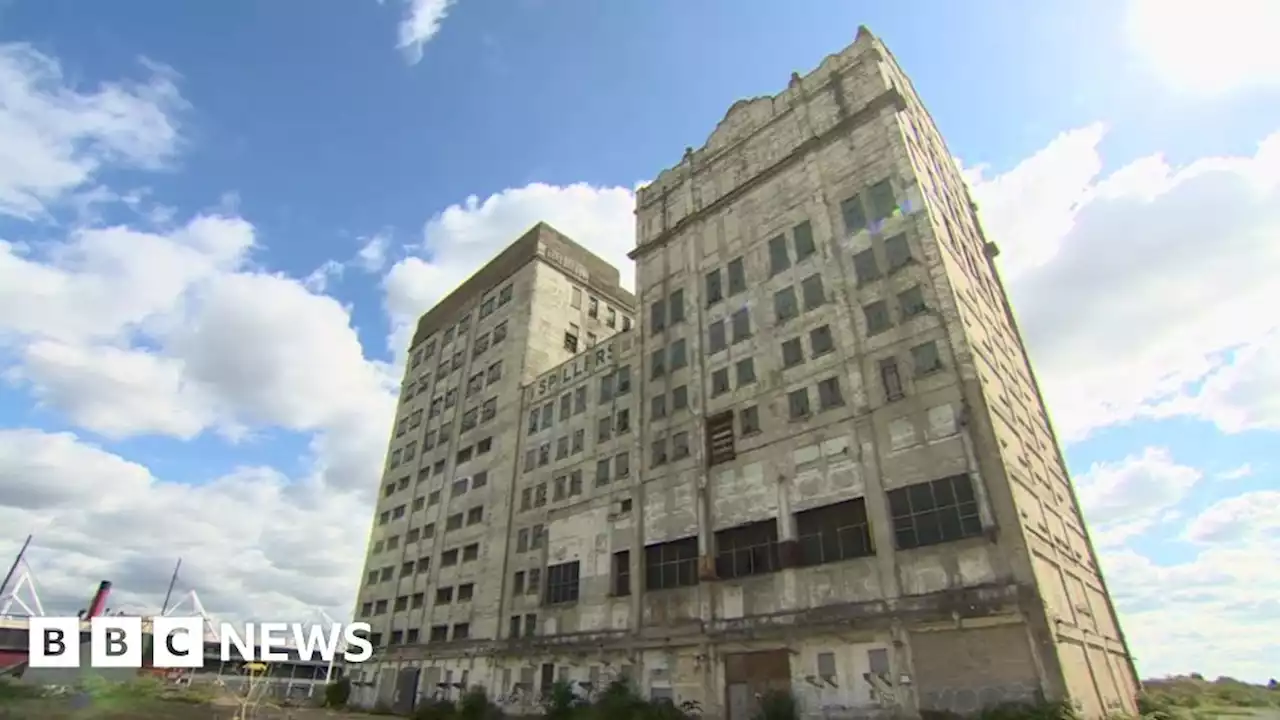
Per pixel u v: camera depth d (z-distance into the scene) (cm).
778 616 2983
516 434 5375
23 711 2962
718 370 3912
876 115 3753
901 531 2745
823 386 3319
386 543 6378
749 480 3425
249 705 3659
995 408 2844
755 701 2958
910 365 3011
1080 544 3456
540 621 4222
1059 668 2178
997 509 2516
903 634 2561
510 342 6075
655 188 5178
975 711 2294
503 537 4912
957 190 4462
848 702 2630
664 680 3331
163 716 3156
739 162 4534
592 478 4425
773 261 3922
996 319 3856
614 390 4619
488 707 4109
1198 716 2884
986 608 2372
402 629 5509
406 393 7475
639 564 3759
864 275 3397
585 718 3306
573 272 6631
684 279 4475
